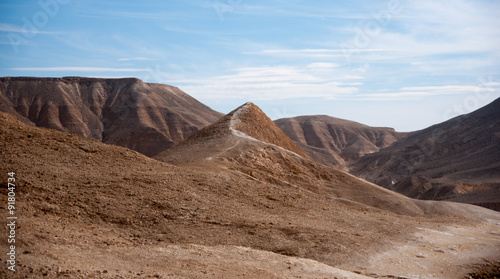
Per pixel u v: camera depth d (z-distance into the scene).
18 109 165.12
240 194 21.84
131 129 161.12
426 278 13.59
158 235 15.13
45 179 17.28
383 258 15.16
